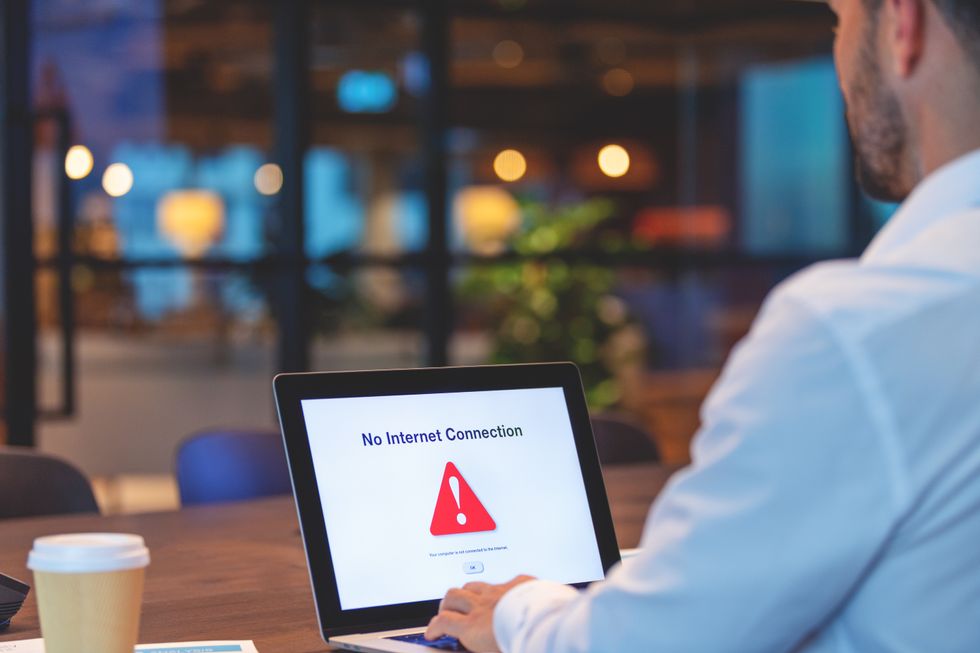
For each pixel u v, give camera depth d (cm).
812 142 613
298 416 135
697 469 86
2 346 468
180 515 221
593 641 90
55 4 478
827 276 88
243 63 510
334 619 128
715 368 605
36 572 113
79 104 485
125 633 113
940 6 89
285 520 216
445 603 123
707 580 83
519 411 148
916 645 84
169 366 514
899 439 80
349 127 523
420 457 140
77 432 505
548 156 566
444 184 537
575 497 147
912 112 93
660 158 593
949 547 82
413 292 536
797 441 81
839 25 99
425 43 532
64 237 477
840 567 81
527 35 558
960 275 83
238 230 511
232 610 150
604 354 579
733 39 602
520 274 563
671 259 589
